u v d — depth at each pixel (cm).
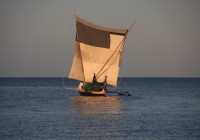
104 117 10081
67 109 11562
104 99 13775
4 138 7769
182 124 9162
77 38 13038
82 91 13675
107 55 13375
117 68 13425
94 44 13212
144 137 7838
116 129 8556
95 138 7738
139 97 15850
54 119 9769
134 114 10669
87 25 13125
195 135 8025
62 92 18925
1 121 9525
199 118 10062
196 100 14888
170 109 11844
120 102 13262
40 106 12469
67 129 8544
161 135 8006
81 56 13162
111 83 13500
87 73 13375
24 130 8444
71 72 13200
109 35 13250
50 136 7894
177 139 7694
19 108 12019
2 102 13938
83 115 10400
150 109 11769
